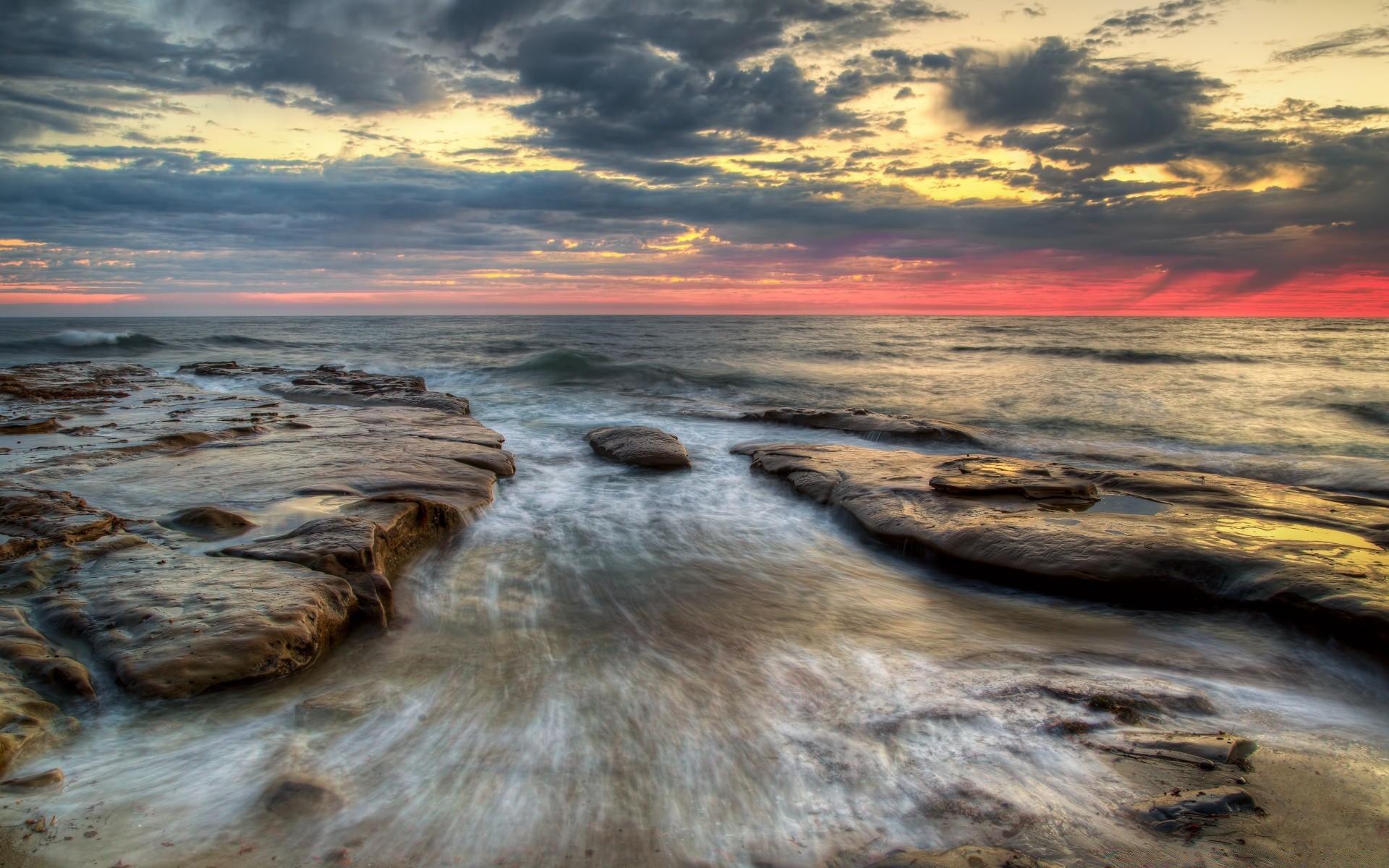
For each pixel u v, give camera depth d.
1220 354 33.81
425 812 3.16
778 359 34.09
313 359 31.80
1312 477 10.56
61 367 22.89
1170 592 6.02
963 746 3.73
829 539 8.16
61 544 5.66
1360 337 51.16
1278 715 4.22
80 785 3.21
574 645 5.12
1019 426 16.19
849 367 29.53
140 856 2.78
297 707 3.98
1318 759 3.62
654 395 21.27
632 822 3.14
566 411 18.00
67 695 3.79
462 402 16.62
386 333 54.69
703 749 3.73
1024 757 3.61
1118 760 3.56
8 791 3.09
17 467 8.46
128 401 15.43
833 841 3.01
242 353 34.81
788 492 10.11
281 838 2.93
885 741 3.79
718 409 18.02
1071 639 5.46
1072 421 16.64
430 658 4.83
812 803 3.28
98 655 4.14
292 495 7.56
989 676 4.66
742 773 3.52
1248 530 6.99
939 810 3.19
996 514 7.82
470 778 3.43
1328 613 5.15
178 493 7.59
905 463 10.50
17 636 4.17
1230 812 3.10
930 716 4.04
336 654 4.82
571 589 6.35
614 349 38.38
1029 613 6.04
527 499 9.45
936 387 22.98
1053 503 8.28
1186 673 4.83
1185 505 8.16
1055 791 3.30
